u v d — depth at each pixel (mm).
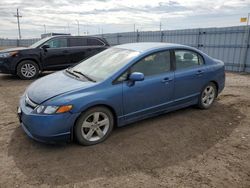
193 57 4785
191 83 4660
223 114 4910
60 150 3375
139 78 3641
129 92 3744
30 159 3135
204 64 4965
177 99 4508
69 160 3121
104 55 4484
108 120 3656
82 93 3352
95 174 2826
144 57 3994
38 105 3256
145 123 4379
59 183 2656
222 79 5348
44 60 9047
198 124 4371
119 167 2973
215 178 2768
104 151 3367
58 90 3398
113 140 3703
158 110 4266
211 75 5031
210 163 3086
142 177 2777
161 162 3098
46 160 3117
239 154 3322
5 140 3656
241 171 2912
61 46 9414
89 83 3545
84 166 2988
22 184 2635
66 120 3213
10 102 5797
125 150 3398
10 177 2754
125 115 3820
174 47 4461
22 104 3582
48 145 3510
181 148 3479
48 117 3137
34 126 3197
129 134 3920
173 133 3977
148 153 3322
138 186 2613
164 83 4180
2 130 4031
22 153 3283
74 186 2607
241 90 7141
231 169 2953
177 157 3227
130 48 4375
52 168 2939
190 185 2637
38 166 2979
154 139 3752
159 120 4531
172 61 4387
